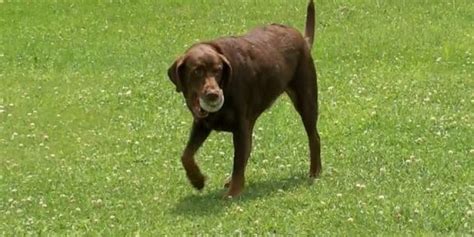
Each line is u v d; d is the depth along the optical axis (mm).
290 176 10625
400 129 12367
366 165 10844
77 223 9305
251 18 21438
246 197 9797
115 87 15812
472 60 16922
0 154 12258
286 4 22453
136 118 13750
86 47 19281
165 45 19297
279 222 8945
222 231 8820
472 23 20062
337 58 17469
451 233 8578
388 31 19453
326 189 9977
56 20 21797
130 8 22562
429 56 17312
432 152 11188
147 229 9008
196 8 22359
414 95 14305
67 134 13180
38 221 9422
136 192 10250
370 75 15906
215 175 10703
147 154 11766
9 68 17766
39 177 11008
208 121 9742
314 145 10547
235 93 9656
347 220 8898
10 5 23078
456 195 9531
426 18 20609
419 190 9766
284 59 10289
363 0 22391
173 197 10023
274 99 10273
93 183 10641
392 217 8969
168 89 15406
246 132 9867
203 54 9352
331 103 13977
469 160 10805
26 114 14359
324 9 21750
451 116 12914
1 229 9195
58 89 15945
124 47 19172
